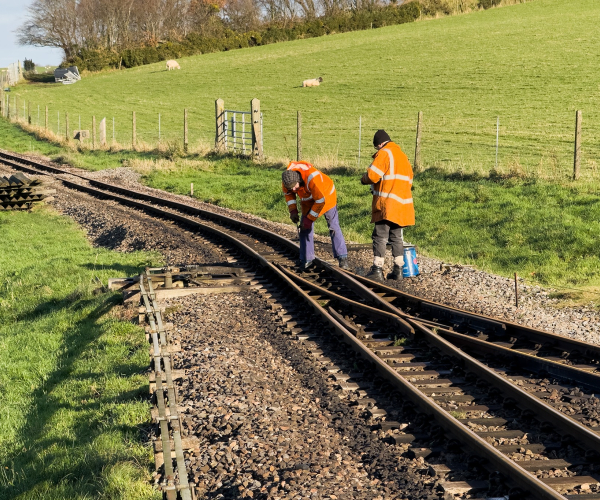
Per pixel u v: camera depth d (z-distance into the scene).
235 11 105.69
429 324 8.24
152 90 59.16
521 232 13.30
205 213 17.25
